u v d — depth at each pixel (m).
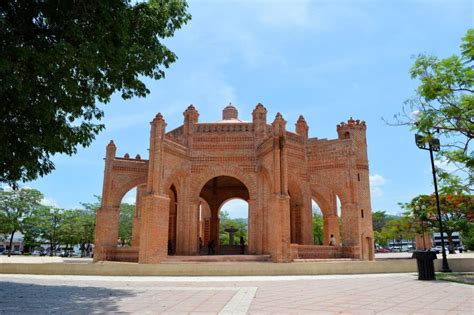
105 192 31.19
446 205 41.88
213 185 41.56
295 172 30.50
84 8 10.94
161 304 10.12
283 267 21.00
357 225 28.53
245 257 25.33
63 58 10.34
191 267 20.75
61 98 11.37
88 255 67.00
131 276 20.64
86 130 13.41
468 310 8.96
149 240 24.05
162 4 13.87
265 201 28.81
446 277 18.28
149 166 25.80
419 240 65.25
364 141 32.97
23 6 11.05
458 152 20.28
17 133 11.52
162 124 26.69
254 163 30.19
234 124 31.12
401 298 11.11
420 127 19.30
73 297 11.62
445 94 18.61
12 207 58.59
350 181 29.44
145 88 14.45
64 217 64.69
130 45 13.02
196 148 30.80
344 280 17.53
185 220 29.12
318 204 38.03
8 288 14.25
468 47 18.22
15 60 10.00
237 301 10.56
